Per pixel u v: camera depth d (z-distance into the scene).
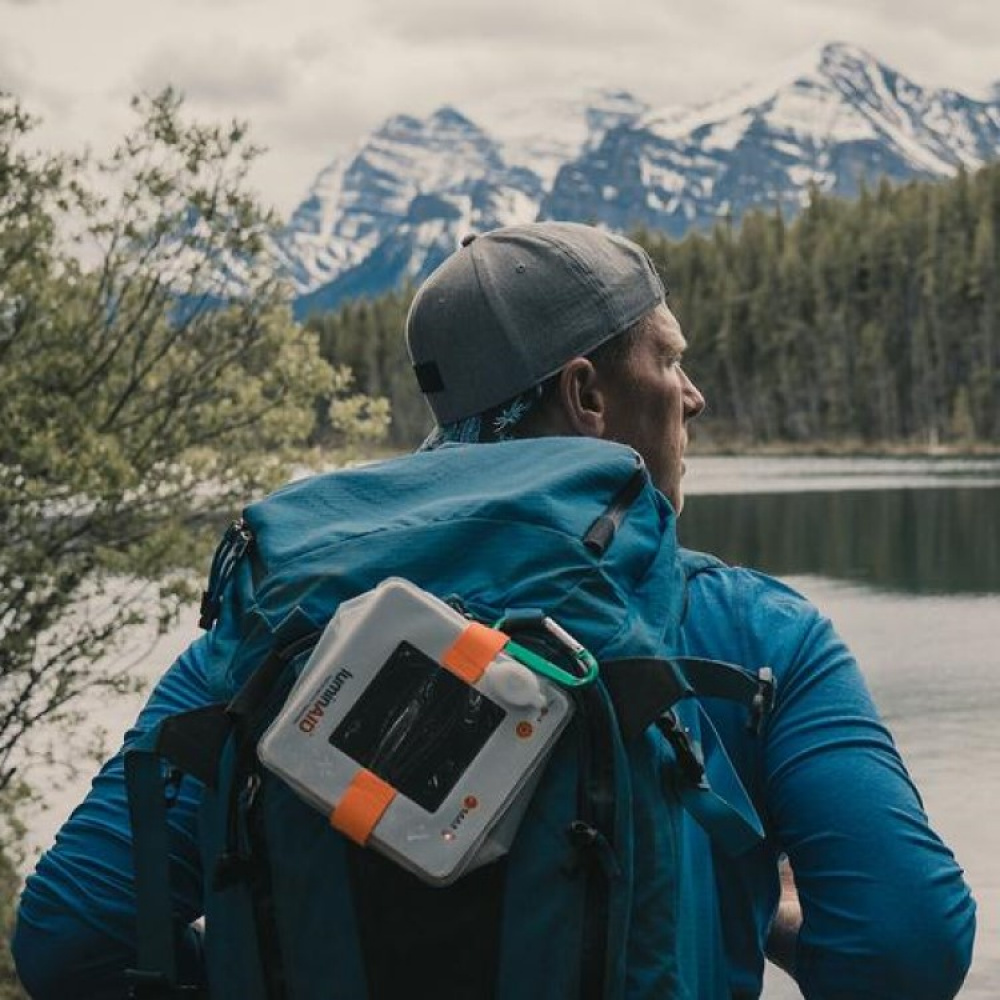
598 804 1.40
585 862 1.40
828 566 38.59
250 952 1.48
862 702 1.56
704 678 1.49
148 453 10.77
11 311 10.39
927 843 1.48
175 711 1.66
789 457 143.50
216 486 11.07
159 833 1.57
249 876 1.48
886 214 161.12
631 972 1.41
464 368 1.74
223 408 11.18
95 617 10.38
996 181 150.75
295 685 1.42
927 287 148.12
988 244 145.00
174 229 10.84
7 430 9.56
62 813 12.10
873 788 1.49
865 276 155.88
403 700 1.38
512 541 1.49
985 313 145.38
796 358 158.38
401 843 1.37
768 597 1.61
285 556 1.53
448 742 1.38
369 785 1.37
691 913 1.45
